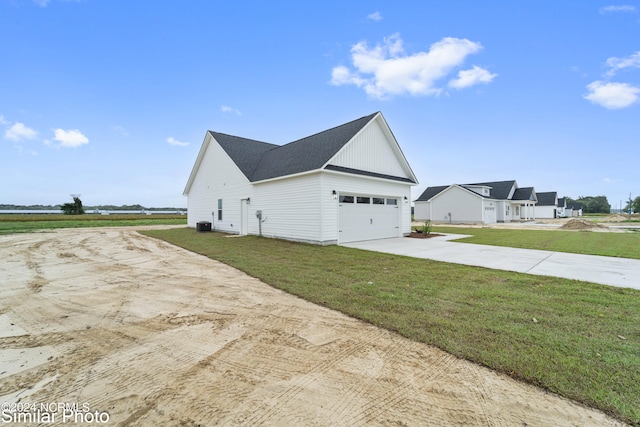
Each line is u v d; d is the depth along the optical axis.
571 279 6.07
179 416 2.09
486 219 31.23
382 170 15.20
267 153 18.38
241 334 3.55
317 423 2.00
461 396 2.27
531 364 2.69
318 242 11.80
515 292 5.11
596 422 1.95
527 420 1.99
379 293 5.08
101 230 20.84
